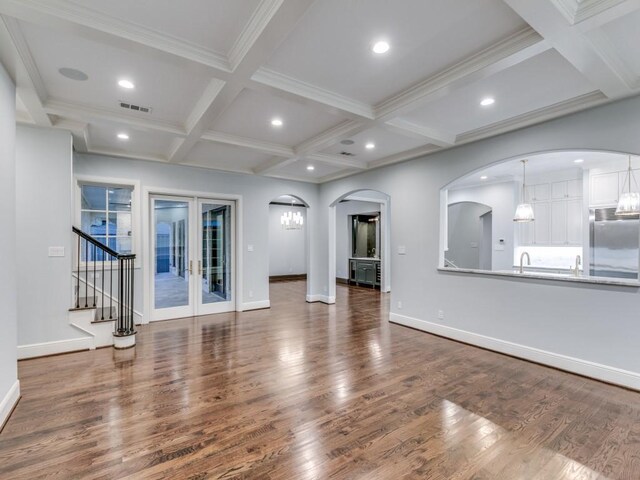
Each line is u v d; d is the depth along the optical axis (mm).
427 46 2383
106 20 2068
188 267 5926
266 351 4070
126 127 3809
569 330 3436
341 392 2963
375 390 3006
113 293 5055
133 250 5238
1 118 2393
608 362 3164
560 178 5969
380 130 4012
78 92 3104
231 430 2361
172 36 2270
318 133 4262
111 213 5152
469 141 4223
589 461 2051
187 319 5730
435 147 4645
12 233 2605
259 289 6648
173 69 2701
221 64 2512
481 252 8039
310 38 2287
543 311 3641
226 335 4762
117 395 2883
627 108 2969
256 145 4617
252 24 2127
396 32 2219
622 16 2010
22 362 3643
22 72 2551
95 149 4789
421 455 2102
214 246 6242
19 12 1900
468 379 3254
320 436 2297
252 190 6543
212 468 1968
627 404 2750
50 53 2459
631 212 4047
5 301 2477
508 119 3699
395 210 5473
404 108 3207
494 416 2564
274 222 11406
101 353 3969
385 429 2385
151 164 5395
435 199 4805
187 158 5395
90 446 2166
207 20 2127
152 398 2830
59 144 3857
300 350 4113
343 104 3230
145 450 2131
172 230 5793
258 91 2893
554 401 2809
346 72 2746
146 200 5352
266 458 2061
